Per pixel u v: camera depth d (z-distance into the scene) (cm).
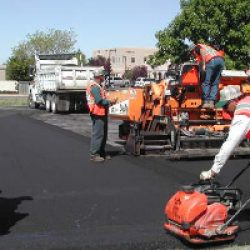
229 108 588
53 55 3159
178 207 536
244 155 1157
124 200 755
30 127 1889
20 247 552
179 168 1014
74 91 2669
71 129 1823
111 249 546
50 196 784
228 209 562
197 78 1132
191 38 2558
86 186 853
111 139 1520
